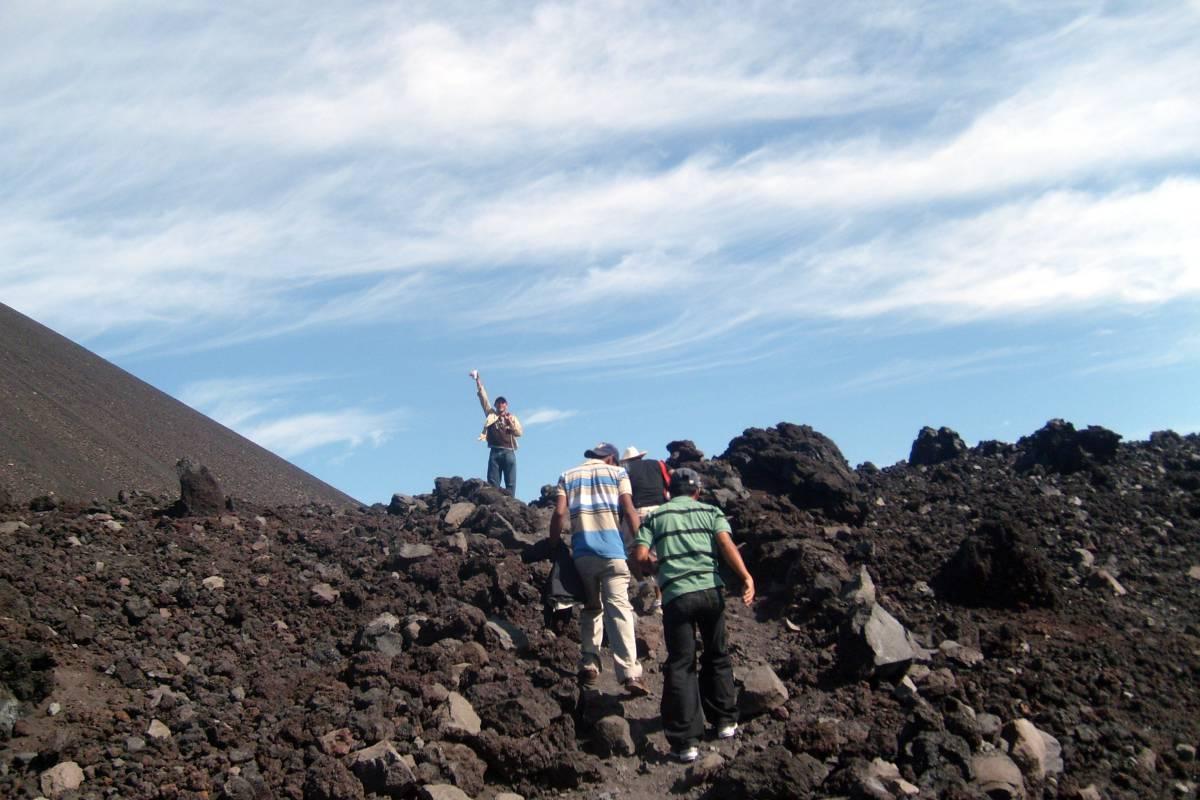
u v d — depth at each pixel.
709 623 7.62
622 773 7.34
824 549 10.28
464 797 6.78
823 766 6.91
